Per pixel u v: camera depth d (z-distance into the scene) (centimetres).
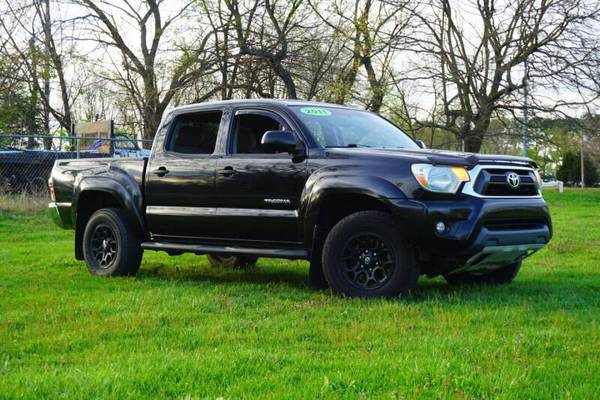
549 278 817
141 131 3044
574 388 372
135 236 830
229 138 750
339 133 725
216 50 2461
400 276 634
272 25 2570
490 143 2623
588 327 532
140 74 2794
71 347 489
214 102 779
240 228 727
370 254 653
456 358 434
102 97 3316
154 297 670
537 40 2233
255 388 376
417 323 543
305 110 734
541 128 2327
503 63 2295
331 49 2558
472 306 621
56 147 2264
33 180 1945
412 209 623
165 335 516
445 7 2352
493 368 414
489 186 645
